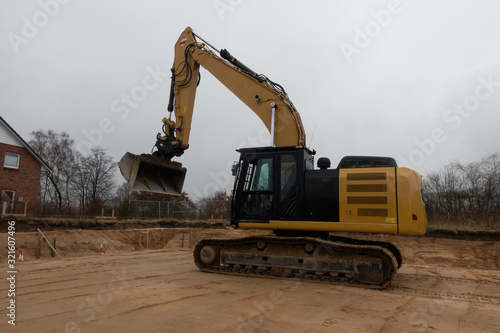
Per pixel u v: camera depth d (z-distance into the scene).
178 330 3.62
